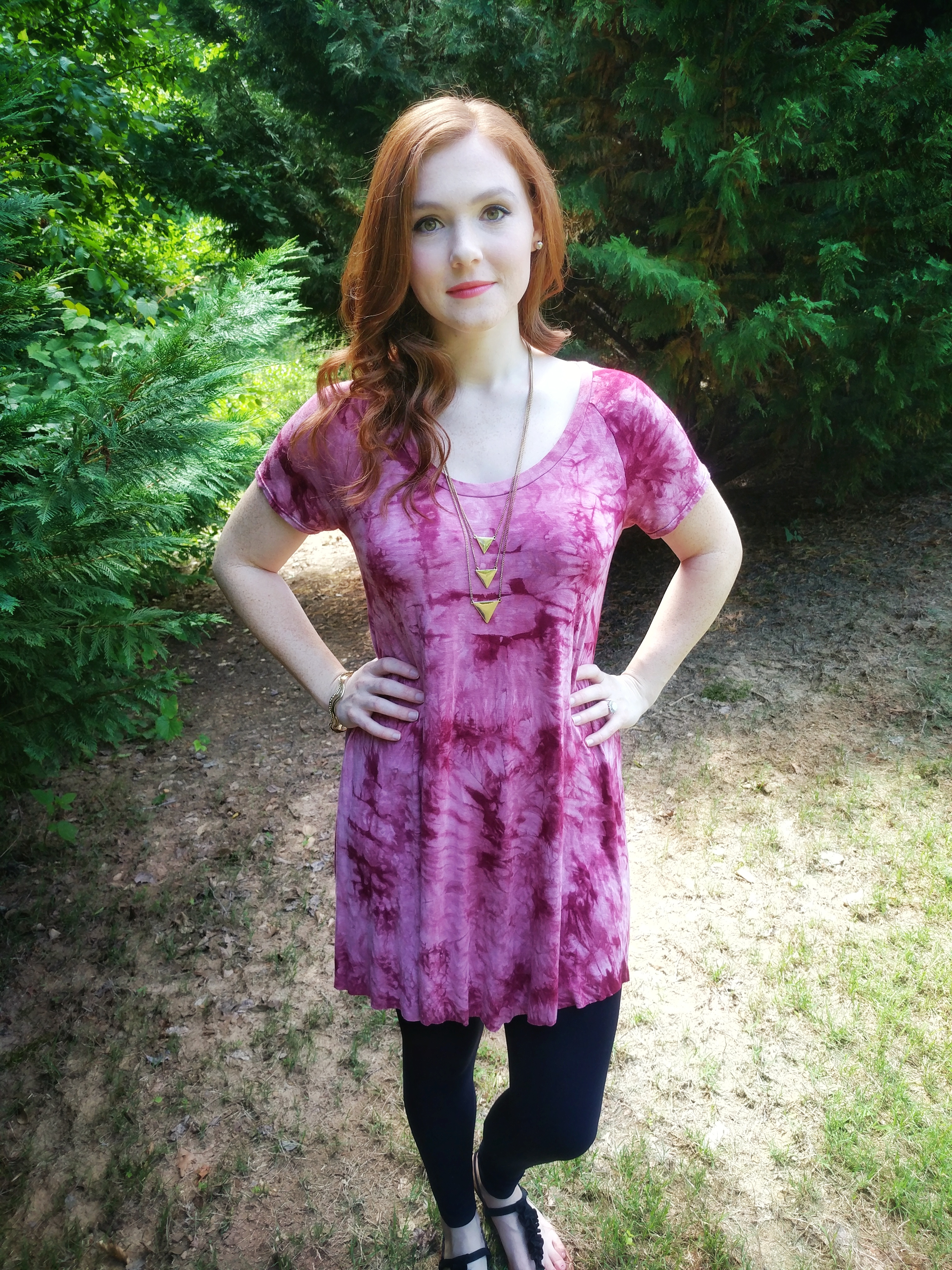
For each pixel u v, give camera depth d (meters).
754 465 5.11
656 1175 2.01
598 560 1.32
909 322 3.84
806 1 3.68
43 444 1.88
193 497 2.64
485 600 1.31
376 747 1.45
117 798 3.75
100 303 4.01
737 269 4.06
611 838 1.45
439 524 1.30
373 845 1.44
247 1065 2.44
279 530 1.52
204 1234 2.01
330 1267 1.92
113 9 4.99
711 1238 1.86
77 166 4.55
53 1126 2.31
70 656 2.35
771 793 3.20
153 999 2.70
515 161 1.30
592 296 4.33
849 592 4.22
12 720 2.44
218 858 3.33
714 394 4.45
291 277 2.16
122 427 1.88
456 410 1.35
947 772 3.13
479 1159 1.73
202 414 2.01
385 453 1.33
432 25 3.84
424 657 1.34
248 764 3.96
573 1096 1.46
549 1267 1.80
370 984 1.50
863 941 2.55
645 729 3.69
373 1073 2.39
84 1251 2.01
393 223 1.27
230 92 4.67
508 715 1.35
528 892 1.41
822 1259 1.82
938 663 3.65
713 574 1.54
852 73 3.38
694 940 2.64
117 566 2.09
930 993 2.37
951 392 4.05
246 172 4.67
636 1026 2.39
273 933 2.93
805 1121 2.09
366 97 4.13
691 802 3.23
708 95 3.46
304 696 4.58
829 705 3.58
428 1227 1.98
